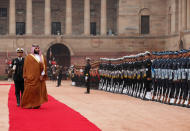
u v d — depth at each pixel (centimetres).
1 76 9325
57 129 1706
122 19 9756
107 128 1766
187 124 1891
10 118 2047
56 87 5925
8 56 9544
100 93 4272
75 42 9725
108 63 4703
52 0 10200
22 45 9594
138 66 3484
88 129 1711
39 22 10194
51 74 9094
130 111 2409
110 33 9944
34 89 2531
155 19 9756
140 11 9756
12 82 8050
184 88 2712
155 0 9756
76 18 10281
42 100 2552
